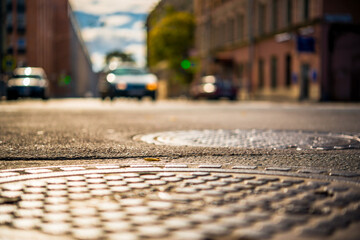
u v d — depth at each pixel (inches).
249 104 873.5
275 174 129.2
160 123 356.5
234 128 310.0
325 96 971.3
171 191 107.3
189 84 1878.7
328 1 959.0
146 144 215.3
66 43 2576.3
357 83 983.6
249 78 1321.4
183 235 73.7
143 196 102.4
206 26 1788.9
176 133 268.4
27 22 2233.0
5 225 80.2
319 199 97.7
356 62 978.7
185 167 145.5
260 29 1311.5
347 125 338.0
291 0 1128.8
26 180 121.2
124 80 839.1
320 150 192.7
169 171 135.8
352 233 74.6
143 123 356.2
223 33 1636.3
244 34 1412.4
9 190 108.3
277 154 179.9
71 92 2657.5
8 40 2231.8
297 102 975.0
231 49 1514.5
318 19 955.3
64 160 167.3
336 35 962.7
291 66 1122.7
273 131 282.5
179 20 1798.7
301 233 74.4
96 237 73.2
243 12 1418.6
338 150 192.7
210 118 420.5
